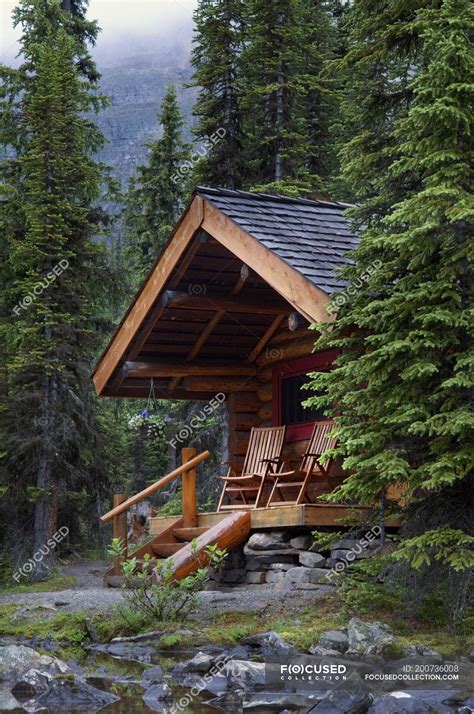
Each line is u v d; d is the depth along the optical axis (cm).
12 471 1925
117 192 2367
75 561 2075
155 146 2856
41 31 2311
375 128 1170
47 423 1894
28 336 1864
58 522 2050
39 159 1973
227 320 1458
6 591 1691
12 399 1914
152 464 3050
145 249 2869
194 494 1423
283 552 1210
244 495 1396
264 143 2405
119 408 2633
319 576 1135
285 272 1130
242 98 2394
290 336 1470
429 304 894
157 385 1545
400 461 859
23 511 1969
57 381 1953
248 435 1546
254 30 2453
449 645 862
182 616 1018
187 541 1377
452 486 931
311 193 2469
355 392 924
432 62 890
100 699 786
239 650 900
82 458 1973
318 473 1252
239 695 793
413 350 860
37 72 2081
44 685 828
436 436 910
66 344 1903
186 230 1303
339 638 882
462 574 898
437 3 1017
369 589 971
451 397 870
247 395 1549
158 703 771
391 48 1102
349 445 884
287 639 892
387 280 960
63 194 1994
